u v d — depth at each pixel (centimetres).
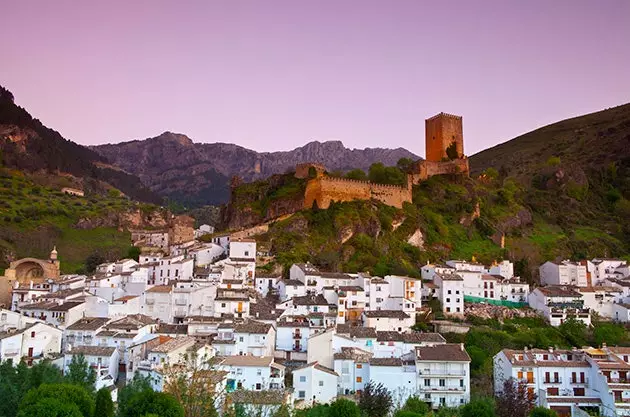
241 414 7612
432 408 10419
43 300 13862
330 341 11588
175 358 9994
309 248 18725
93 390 8994
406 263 18988
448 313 15862
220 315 13712
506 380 10025
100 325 12031
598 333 14375
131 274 15838
